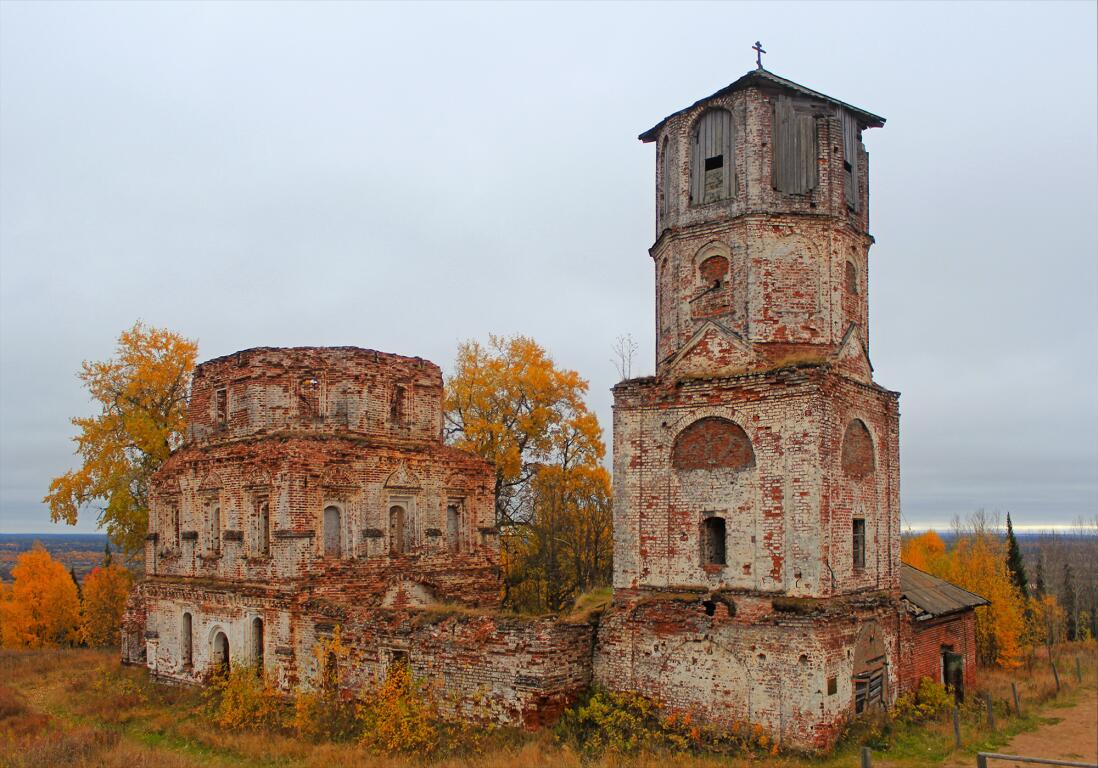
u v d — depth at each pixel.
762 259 25.91
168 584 37.97
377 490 35.69
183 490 38.66
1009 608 41.34
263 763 24.98
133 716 31.50
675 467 26.11
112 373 51.38
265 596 32.62
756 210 25.95
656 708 24.89
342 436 35.03
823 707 22.19
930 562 56.53
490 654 26.00
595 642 26.42
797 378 23.92
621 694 25.41
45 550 69.62
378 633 28.81
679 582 25.59
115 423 50.59
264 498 34.34
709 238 26.86
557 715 25.14
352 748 25.55
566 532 52.44
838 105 27.39
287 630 31.55
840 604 23.36
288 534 32.16
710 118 27.39
